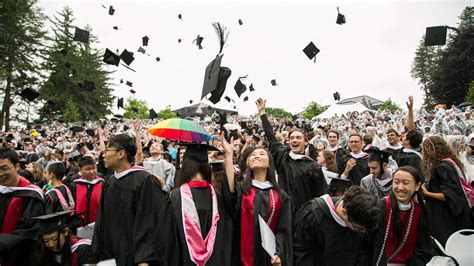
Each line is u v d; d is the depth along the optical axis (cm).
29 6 3216
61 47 3931
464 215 355
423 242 291
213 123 1641
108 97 4341
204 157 300
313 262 276
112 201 324
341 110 2362
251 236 289
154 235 285
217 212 279
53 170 431
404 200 282
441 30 533
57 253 309
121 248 312
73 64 3897
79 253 335
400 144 580
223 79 337
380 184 429
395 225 284
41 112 3634
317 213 266
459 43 4797
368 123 1952
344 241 262
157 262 306
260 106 470
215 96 340
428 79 6631
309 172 424
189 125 440
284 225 286
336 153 654
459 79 4784
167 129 434
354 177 549
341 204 259
